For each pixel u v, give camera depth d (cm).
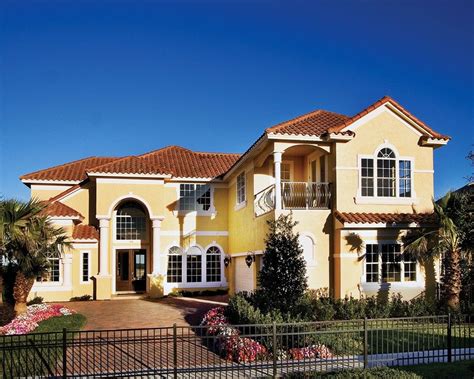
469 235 1869
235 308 1634
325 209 2072
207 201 3050
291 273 1759
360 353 1321
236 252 2791
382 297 2025
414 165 2152
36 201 1908
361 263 2025
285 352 1286
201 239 3000
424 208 2145
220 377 1108
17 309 1844
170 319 1962
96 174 2723
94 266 2730
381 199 2098
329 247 2061
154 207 2819
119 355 1353
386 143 2125
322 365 1202
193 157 3312
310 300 1784
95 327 1808
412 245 1941
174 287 2911
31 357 1255
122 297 2770
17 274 1839
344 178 2067
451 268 1866
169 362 1270
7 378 1112
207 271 2992
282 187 2131
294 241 1812
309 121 2209
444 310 1808
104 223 2723
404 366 1186
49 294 2598
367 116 2112
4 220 1764
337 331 1206
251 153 2284
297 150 2253
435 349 1365
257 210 2341
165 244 2952
